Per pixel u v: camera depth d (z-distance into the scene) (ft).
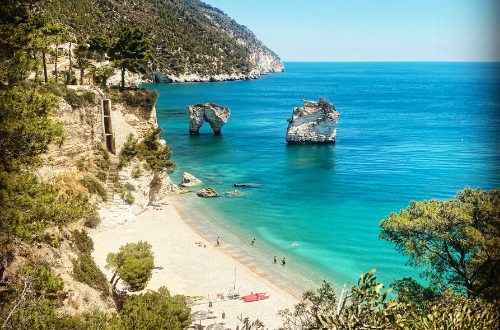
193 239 173.78
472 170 276.82
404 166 291.99
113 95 208.64
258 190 242.58
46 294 64.13
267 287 138.72
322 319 53.88
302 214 205.67
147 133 221.87
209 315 117.60
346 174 274.98
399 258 159.53
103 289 101.55
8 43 69.82
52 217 68.18
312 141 373.40
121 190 184.96
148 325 79.82
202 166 296.71
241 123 495.82
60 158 162.61
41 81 167.73
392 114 557.33
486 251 74.84
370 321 52.70
